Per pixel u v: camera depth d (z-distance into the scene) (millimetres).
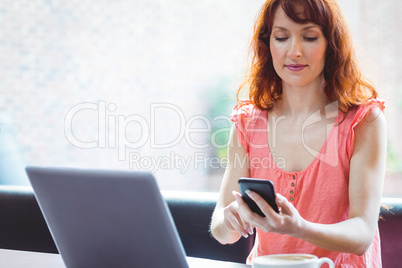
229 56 8445
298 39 1541
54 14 6172
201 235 2027
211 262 1521
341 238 1354
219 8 8469
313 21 1523
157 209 1178
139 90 7238
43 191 1317
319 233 1305
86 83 6512
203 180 7688
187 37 8055
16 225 2340
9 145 2994
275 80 1729
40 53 6039
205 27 8266
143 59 7324
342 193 1576
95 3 6629
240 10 8562
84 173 1233
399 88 9227
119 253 1290
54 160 6113
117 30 6938
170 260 1229
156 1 7555
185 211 2066
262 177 1692
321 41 1549
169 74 7730
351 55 1617
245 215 1261
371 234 1443
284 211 1230
